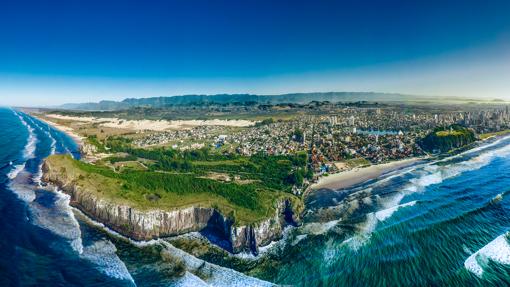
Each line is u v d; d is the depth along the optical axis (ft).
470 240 361.51
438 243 358.43
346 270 323.37
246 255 365.81
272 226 396.57
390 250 350.64
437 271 311.47
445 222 404.77
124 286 301.22
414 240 367.25
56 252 347.56
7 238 365.81
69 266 325.01
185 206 421.59
